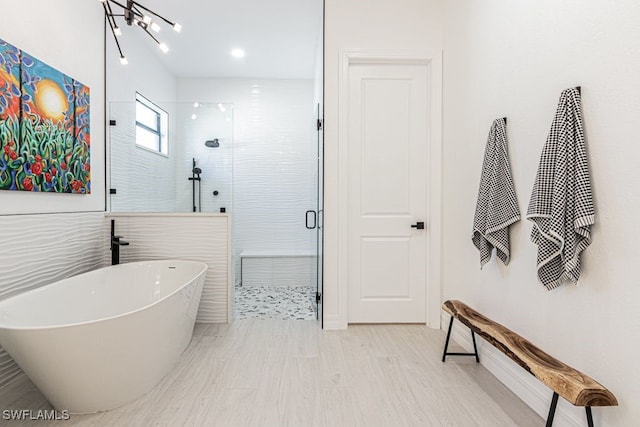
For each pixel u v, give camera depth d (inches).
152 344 74.0
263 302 148.9
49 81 91.9
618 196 50.9
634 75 48.4
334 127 113.0
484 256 82.3
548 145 60.0
